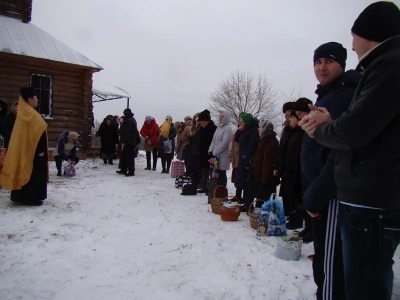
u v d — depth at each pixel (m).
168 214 5.47
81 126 11.73
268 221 4.47
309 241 4.20
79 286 2.95
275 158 5.14
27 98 5.43
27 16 11.73
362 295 1.47
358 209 1.47
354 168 1.48
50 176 8.59
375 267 1.43
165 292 2.88
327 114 1.71
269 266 3.45
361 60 1.55
